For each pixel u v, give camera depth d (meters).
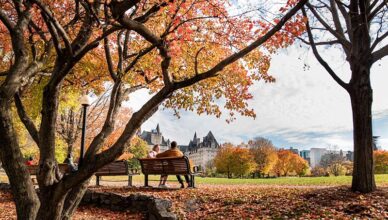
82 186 5.02
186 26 6.54
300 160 100.69
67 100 18.39
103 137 5.38
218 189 11.45
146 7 7.79
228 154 84.12
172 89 4.56
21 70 5.05
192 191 10.75
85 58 11.37
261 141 90.12
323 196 9.08
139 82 10.05
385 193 9.09
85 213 9.46
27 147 25.27
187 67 9.64
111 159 4.55
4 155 4.73
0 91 4.79
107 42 7.22
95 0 5.29
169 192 10.67
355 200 8.42
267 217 7.57
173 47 6.23
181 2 6.48
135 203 9.13
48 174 4.84
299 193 9.81
